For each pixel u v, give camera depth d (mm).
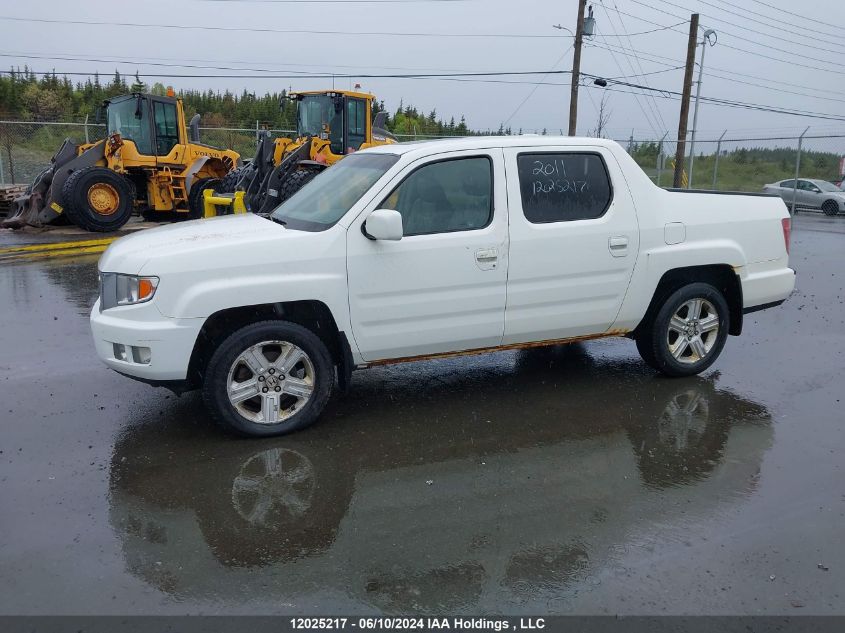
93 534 3625
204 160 17062
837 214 24594
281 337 4695
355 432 4941
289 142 15539
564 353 6863
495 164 5066
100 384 5859
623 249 5438
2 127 26938
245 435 4758
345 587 3205
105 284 4664
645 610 3062
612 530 3697
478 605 3088
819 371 6348
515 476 4312
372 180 4926
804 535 3650
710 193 5961
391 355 5016
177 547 3512
